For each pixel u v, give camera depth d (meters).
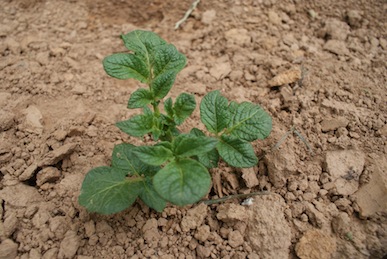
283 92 0.47
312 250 0.35
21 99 0.46
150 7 0.60
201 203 0.38
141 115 0.34
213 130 0.36
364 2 0.57
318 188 0.39
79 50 0.53
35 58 0.52
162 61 0.37
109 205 0.33
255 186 0.40
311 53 0.52
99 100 0.48
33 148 0.42
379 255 0.34
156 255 0.36
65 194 0.39
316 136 0.43
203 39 0.55
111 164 0.40
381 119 0.44
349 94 0.46
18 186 0.39
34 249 0.35
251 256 0.35
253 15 0.57
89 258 0.35
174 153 0.33
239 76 0.50
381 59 0.50
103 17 0.59
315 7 0.58
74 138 0.43
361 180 0.39
